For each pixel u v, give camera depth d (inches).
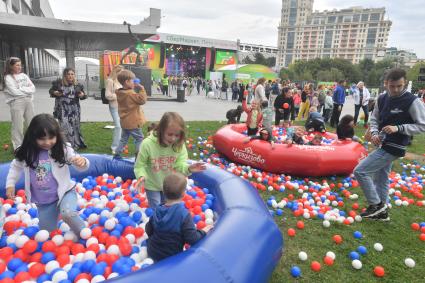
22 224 139.0
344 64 3061.0
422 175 267.9
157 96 867.4
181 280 80.5
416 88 1578.5
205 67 1838.1
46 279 102.6
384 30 4670.3
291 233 152.0
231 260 92.4
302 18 5305.1
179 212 103.9
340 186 224.2
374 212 171.9
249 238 103.7
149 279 78.8
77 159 119.6
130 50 808.3
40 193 118.6
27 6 1572.3
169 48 1728.6
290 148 234.4
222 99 976.3
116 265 105.7
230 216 115.9
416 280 125.2
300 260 133.1
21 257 113.7
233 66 1393.9
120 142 221.5
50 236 125.0
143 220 148.4
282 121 434.9
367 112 494.0
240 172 234.2
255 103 305.9
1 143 265.1
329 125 496.7
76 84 255.8
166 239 104.7
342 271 127.8
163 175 139.5
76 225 125.3
